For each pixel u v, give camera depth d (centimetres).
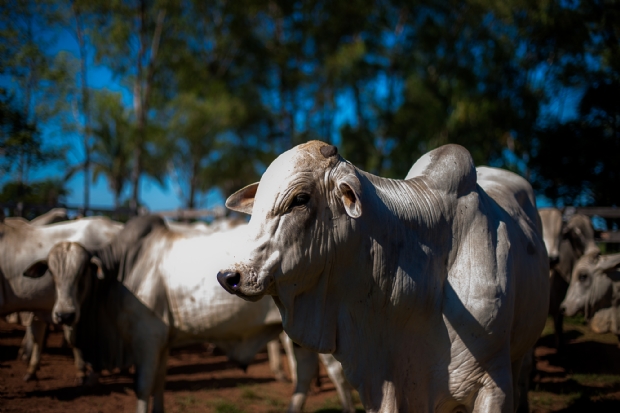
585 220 715
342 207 251
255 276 232
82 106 2272
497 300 267
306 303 255
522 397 420
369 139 2677
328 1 2823
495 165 2277
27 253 614
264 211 242
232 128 3089
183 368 751
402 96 2681
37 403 553
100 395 597
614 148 1378
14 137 808
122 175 2608
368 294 262
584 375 624
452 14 2598
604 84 1423
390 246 262
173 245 492
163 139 2484
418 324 269
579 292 599
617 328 584
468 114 2194
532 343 337
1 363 724
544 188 1507
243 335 488
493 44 2356
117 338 483
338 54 2641
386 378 264
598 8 1681
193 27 2652
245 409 549
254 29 3002
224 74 3069
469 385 268
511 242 297
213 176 3200
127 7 2255
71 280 462
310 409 560
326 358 507
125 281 477
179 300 473
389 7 2792
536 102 2161
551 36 2038
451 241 277
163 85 2717
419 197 276
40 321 643
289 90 3117
